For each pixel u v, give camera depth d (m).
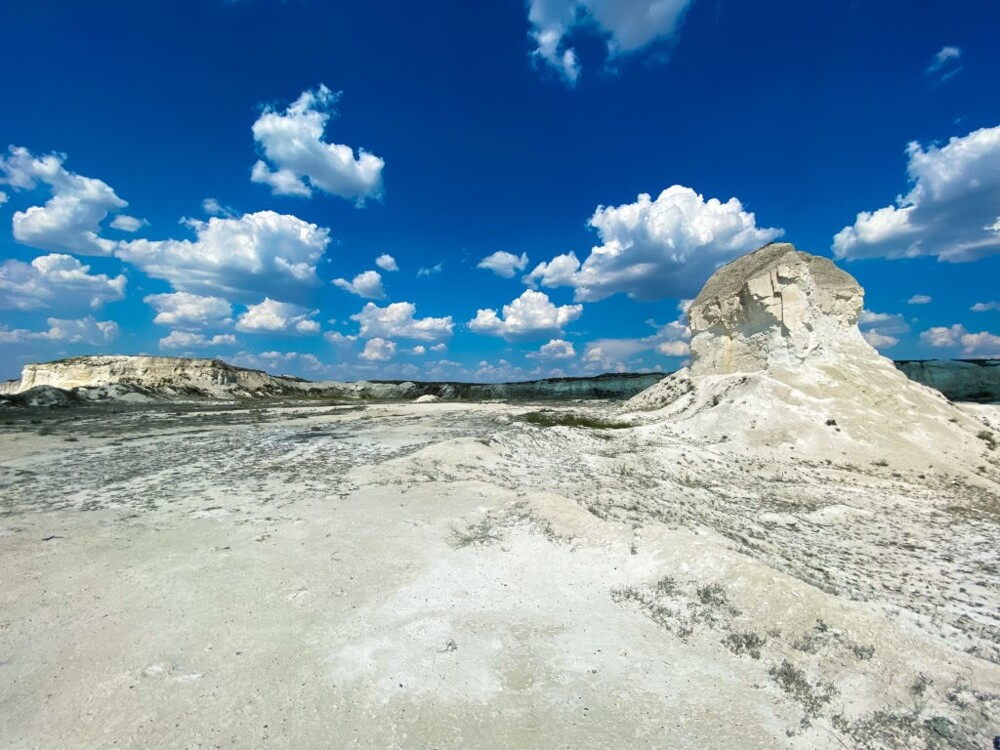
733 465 31.33
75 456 29.11
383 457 28.09
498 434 34.81
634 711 7.95
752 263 50.62
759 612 10.31
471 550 13.94
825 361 43.81
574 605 11.30
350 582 11.91
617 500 20.00
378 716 7.63
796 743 7.33
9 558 12.89
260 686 8.16
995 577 16.45
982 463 33.31
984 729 7.37
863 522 22.17
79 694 7.84
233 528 15.50
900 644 9.25
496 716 7.75
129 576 12.01
